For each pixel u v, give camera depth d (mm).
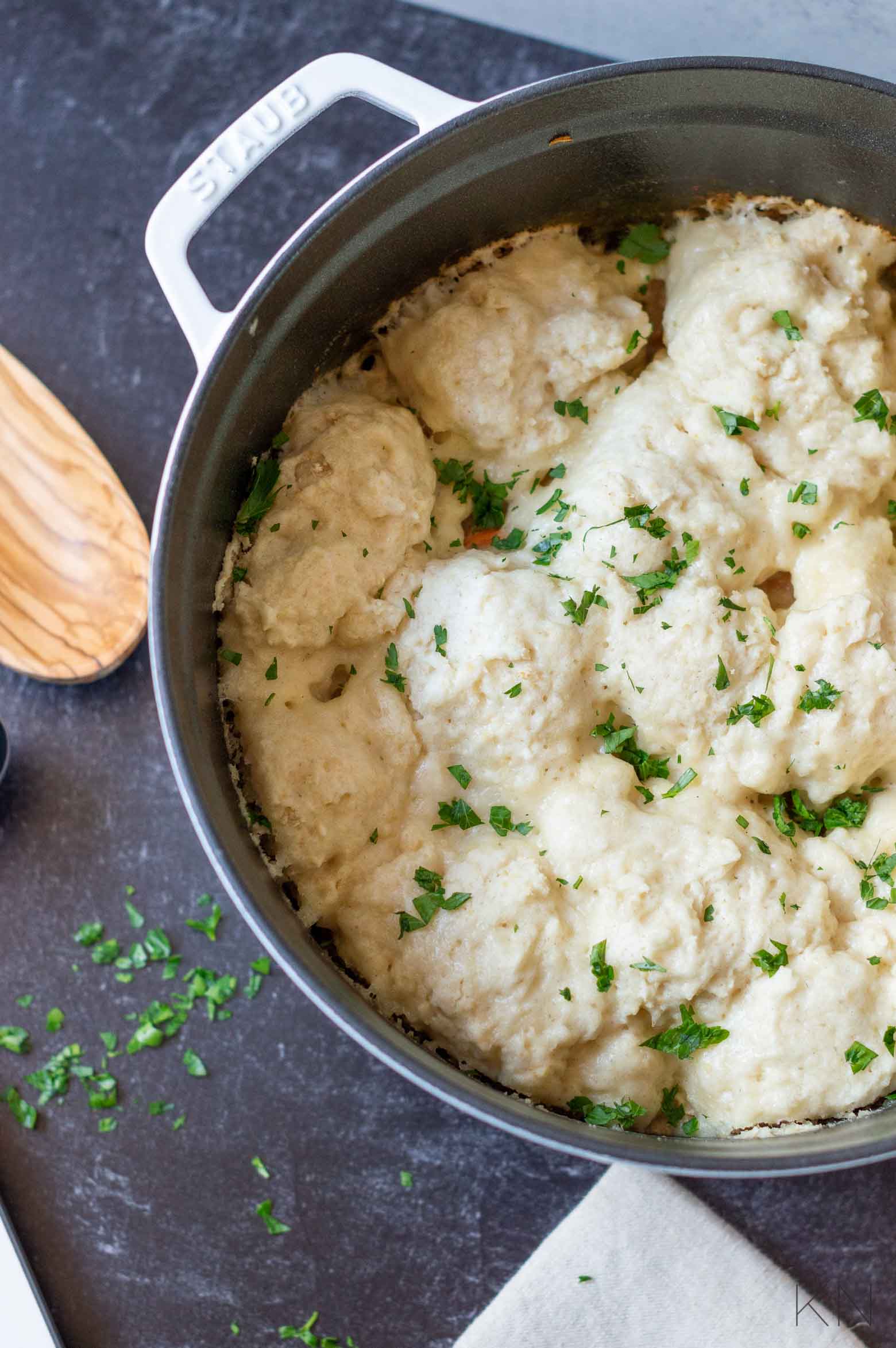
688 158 541
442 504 549
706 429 537
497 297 543
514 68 613
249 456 528
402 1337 565
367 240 520
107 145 612
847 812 537
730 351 535
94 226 610
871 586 529
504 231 555
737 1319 555
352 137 610
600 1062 518
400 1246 569
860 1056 507
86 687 594
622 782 523
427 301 557
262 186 610
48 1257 570
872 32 575
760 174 547
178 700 478
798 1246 563
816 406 536
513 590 520
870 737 522
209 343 493
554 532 533
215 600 522
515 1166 571
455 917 514
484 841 523
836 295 543
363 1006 496
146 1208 572
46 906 585
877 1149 471
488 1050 513
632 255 569
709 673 520
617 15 595
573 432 549
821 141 530
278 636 518
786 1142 500
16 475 593
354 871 521
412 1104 575
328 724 521
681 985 510
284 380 532
